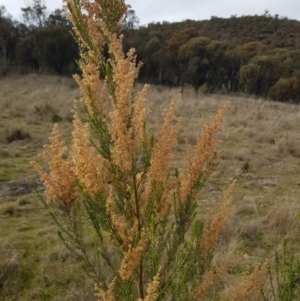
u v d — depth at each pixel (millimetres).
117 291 1980
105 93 1716
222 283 3436
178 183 1935
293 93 30094
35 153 8484
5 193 6027
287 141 10180
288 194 6465
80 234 1796
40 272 3838
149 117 12398
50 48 32000
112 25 1765
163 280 1850
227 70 34281
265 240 4559
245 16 71250
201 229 1724
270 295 2830
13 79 28203
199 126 11516
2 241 4379
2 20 39469
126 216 1806
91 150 1653
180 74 32844
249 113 14297
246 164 7906
